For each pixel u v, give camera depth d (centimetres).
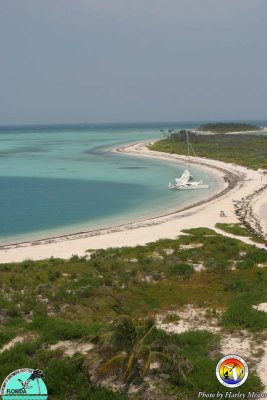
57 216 5997
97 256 3941
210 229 5000
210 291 2964
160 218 5728
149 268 3462
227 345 2117
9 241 4769
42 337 2133
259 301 2719
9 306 2642
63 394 1673
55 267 3597
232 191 7481
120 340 1780
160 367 1819
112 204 6756
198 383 1745
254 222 5350
